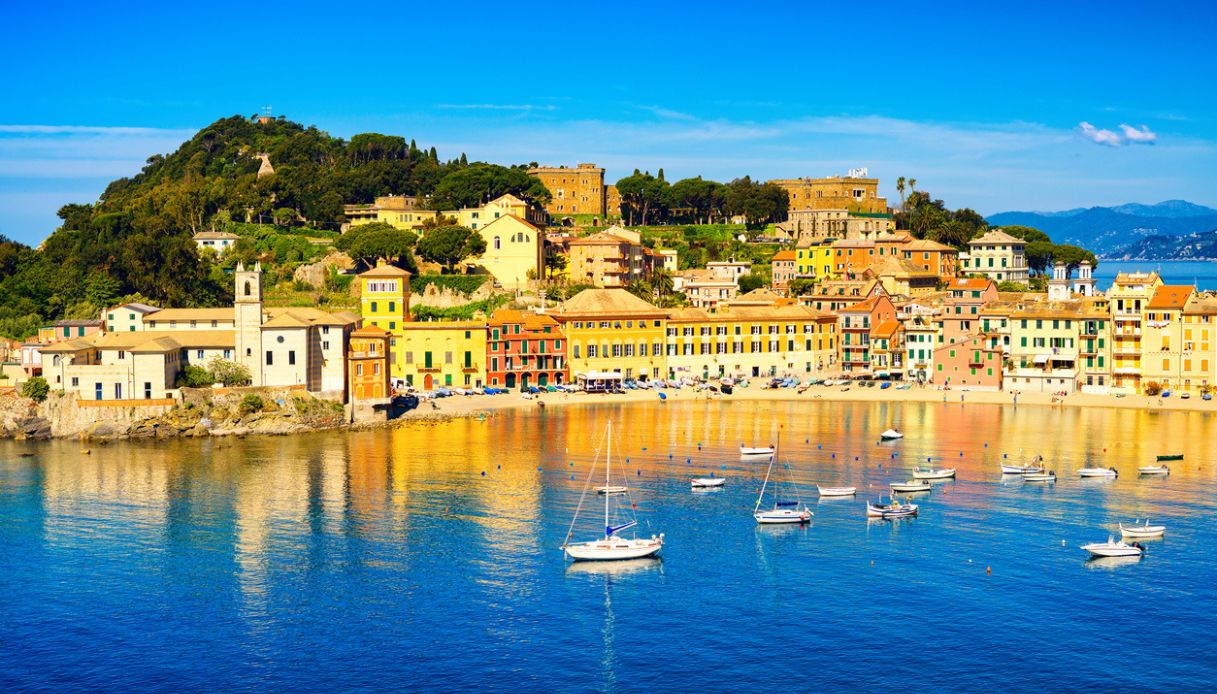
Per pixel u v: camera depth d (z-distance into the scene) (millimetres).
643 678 134000
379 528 183375
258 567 166750
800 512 187125
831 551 172625
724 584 160250
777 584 159875
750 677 133875
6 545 176000
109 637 145000
